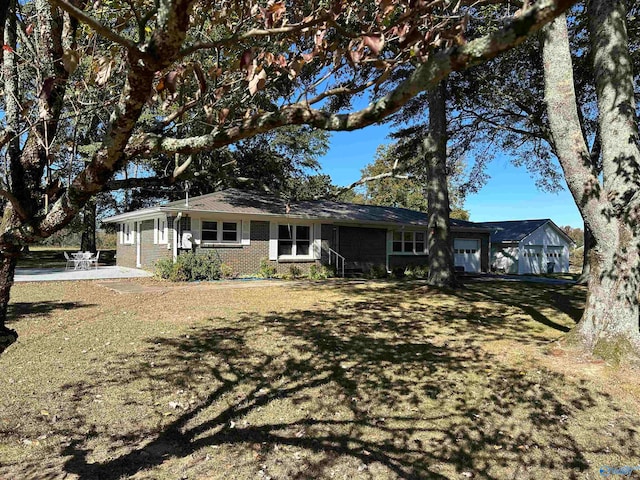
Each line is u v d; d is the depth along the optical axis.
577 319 8.65
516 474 3.07
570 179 5.65
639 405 4.24
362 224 19.34
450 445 3.46
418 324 8.02
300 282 15.50
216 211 15.21
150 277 15.55
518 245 25.52
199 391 4.48
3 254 1.81
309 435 3.60
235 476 3.00
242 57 1.67
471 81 13.73
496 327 7.82
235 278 15.95
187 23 1.15
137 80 1.27
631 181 5.34
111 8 2.35
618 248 5.46
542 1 0.90
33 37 2.08
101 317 8.12
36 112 2.05
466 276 20.83
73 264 22.66
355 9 2.13
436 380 4.89
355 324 7.90
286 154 19.59
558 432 3.69
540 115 13.72
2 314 1.88
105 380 4.73
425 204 36.34
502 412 4.07
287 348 6.11
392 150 21.34
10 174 1.84
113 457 3.23
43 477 2.94
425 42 1.75
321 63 2.18
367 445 3.45
